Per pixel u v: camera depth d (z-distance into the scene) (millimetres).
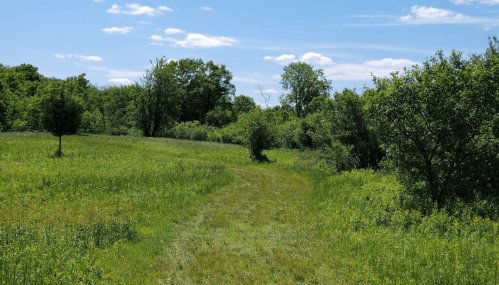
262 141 30266
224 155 32469
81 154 26125
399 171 14320
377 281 7176
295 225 12156
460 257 8070
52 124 24797
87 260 7473
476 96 12414
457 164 12648
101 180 16641
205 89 78438
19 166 19000
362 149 25297
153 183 17062
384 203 13359
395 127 13742
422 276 7234
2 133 36594
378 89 14938
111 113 68250
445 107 12688
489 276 7062
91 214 10758
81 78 69438
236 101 95438
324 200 15656
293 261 8602
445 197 13055
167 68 61281
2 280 5949
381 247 9086
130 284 6895
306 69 74750
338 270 8016
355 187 17531
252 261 8625
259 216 13430
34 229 8930
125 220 10766
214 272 7957
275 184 20844
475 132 12562
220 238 10555
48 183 15109
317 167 26234
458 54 13516
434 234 10117
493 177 13352
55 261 7035
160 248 9289
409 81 13641
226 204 15266
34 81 69750
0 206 11281
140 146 35188
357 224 11312
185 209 13695
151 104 60094
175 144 39406
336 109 26156
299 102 76812
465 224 10586
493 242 9500
